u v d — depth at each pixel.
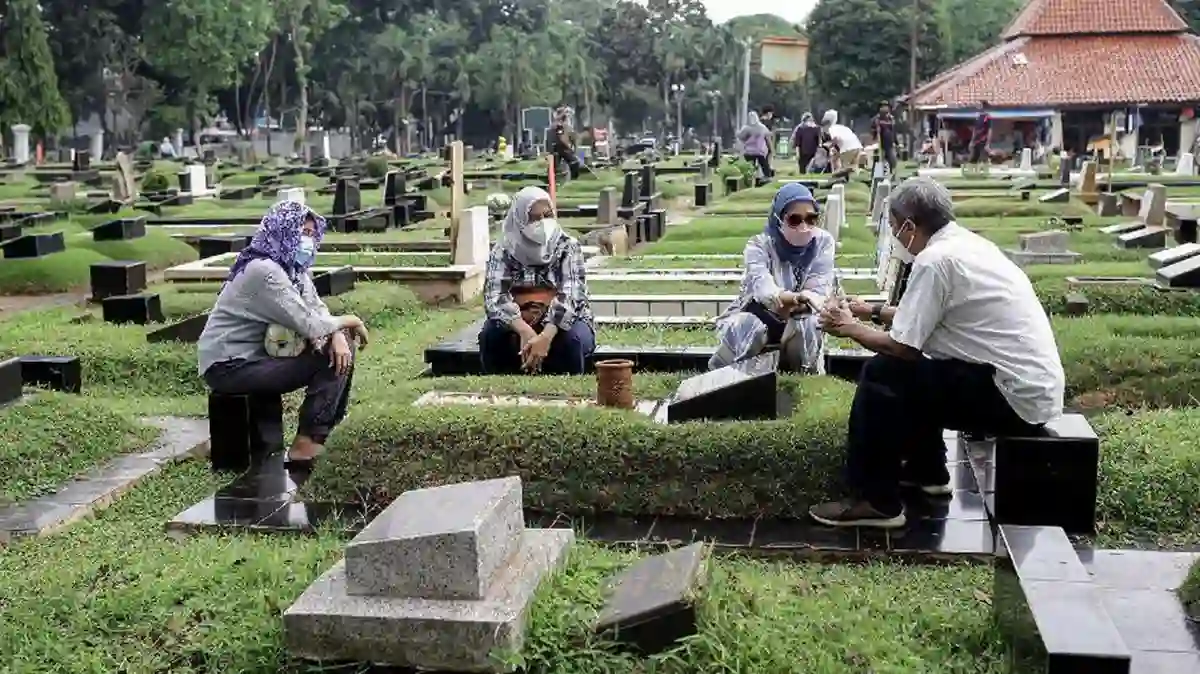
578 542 4.66
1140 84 49.47
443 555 3.68
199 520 5.48
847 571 4.69
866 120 72.88
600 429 5.55
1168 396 7.35
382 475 5.62
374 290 11.94
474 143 81.62
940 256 4.75
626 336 9.51
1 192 28.03
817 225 6.64
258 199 26.89
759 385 5.72
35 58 50.03
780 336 6.69
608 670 3.52
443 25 75.12
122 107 59.78
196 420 7.55
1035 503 5.01
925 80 65.19
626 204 20.80
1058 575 3.57
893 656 3.69
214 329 6.40
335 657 3.65
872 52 64.00
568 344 7.35
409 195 22.20
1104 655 3.11
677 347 8.34
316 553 4.54
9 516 5.63
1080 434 5.00
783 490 5.28
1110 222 17.84
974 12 73.44
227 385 6.38
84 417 6.83
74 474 6.30
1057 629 3.24
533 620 3.66
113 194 25.23
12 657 3.82
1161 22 52.16
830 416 5.53
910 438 4.98
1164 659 3.60
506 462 5.52
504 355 7.55
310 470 6.20
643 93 85.50
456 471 5.55
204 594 4.19
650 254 15.62
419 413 5.83
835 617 3.97
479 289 13.31
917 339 4.75
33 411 6.72
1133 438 5.84
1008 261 4.93
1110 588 4.13
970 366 4.80
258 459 6.50
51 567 4.77
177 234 18.91
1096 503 5.20
